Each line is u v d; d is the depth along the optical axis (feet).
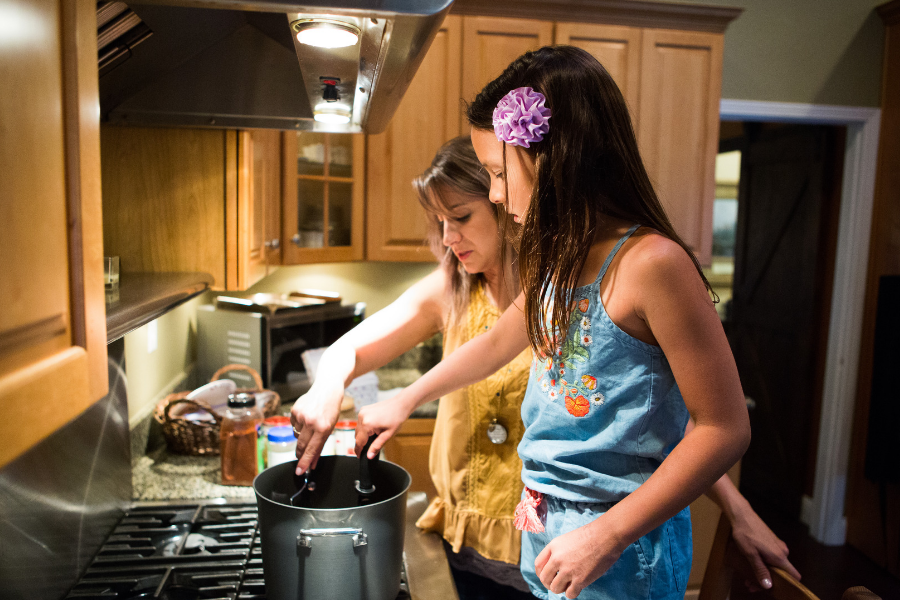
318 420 3.48
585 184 2.64
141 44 3.77
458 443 4.20
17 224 1.52
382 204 8.69
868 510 10.54
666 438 2.78
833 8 10.15
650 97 8.82
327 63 3.07
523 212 2.90
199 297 8.68
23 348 1.58
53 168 1.72
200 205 5.82
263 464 4.98
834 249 11.03
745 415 2.49
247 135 5.90
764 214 12.77
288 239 7.89
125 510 4.38
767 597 8.91
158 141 5.74
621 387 2.70
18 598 3.03
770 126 12.72
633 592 2.81
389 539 3.05
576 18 8.54
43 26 1.65
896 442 9.83
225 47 4.42
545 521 3.01
